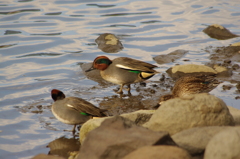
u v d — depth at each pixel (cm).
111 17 2247
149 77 1321
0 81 1420
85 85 1393
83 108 1035
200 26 2072
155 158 625
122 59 1352
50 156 710
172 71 1478
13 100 1253
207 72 1441
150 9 2388
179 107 828
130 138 696
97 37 1912
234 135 646
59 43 1847
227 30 1934
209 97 844
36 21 2169
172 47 1777
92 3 2522
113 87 1381
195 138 747
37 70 1537
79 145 978
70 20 2191
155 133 711
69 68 1559
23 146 973
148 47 1783
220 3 2480
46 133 1038
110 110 1180
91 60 1642
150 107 1200
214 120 825
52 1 2544
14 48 1780
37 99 1265
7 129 1057
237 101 1191
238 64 1538
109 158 689
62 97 1089
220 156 639
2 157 923
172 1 2550
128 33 1988
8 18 2203
